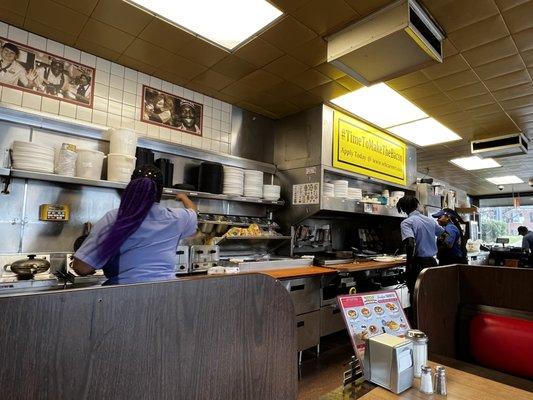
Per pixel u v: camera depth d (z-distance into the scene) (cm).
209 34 297
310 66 351
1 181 268
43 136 294
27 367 61
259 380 102
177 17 274
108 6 261
